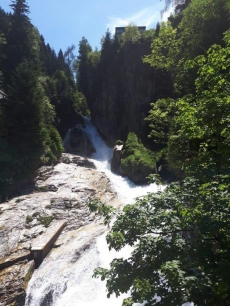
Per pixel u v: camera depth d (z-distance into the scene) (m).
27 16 34.47
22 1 33.59
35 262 12.47
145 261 4.64
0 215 14.73
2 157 18.84
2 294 10.34
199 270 4.16
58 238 14.33
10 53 30.83
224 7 13.95
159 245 4.59
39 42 51.69
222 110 5.63
